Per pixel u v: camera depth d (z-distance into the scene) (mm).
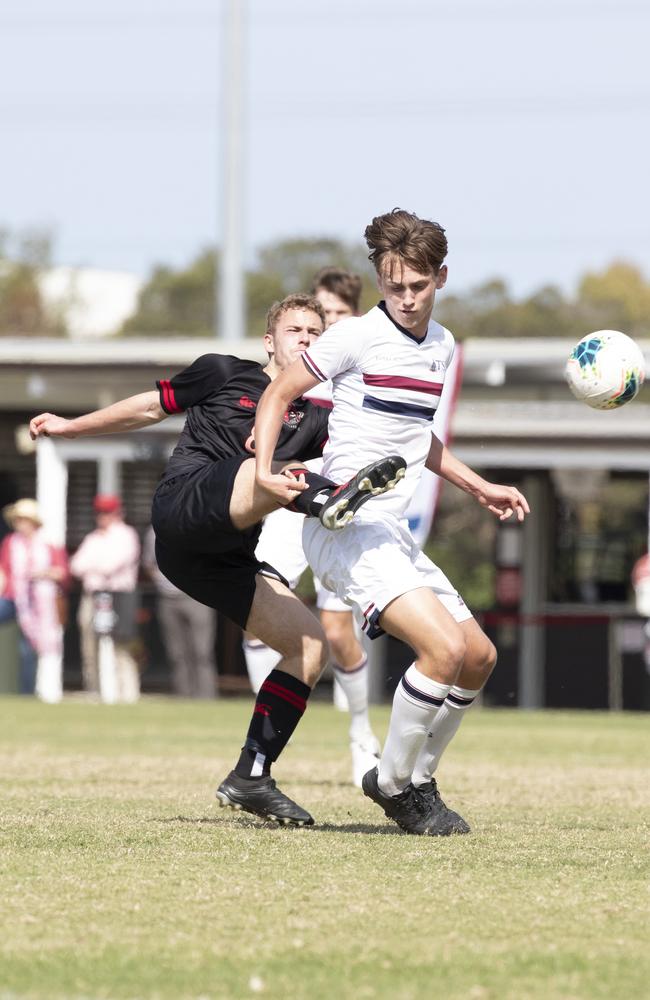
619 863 17016
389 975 11836
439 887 15320
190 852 17297
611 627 65000
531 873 16219
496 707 65812
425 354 19047
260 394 20031
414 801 19312
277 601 19719
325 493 18375
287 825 19688
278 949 12625
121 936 13023
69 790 24562
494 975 11867
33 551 63344
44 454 71688
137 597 62531
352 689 25984
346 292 29094
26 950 12508
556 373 69688
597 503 74625
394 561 18734
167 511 19156
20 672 67875
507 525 73312
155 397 20125
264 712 19703
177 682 62406
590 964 12234
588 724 49031
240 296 97750
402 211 18844
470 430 70375
